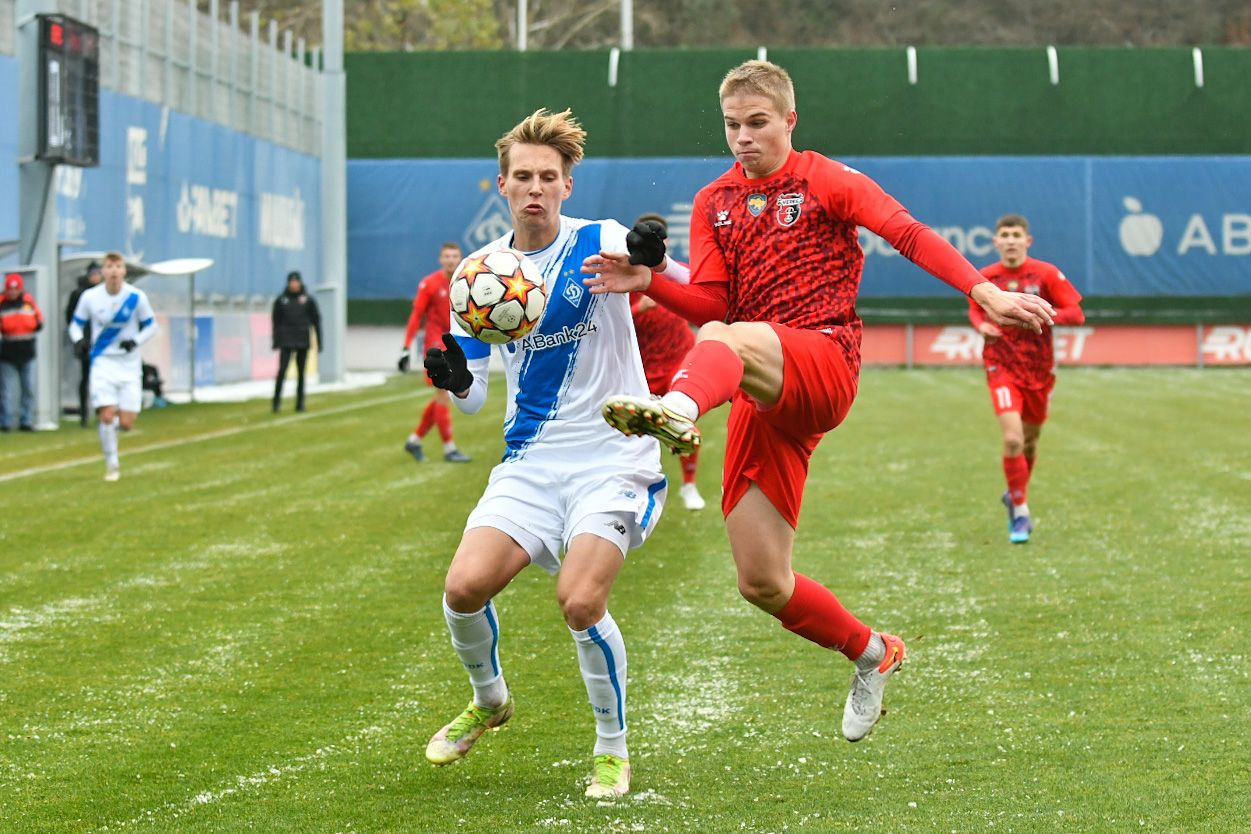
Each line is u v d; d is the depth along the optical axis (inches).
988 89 2827.3
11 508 1006.4
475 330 415.5
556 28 4884.4
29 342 1587.1
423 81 2869.1
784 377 393.7
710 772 439.8
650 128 2829.7
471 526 422.0
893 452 1344.7
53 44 1601.9
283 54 2586.1
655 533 904.3
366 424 1683.1
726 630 634.8
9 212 1635.1
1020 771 432.1
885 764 444.1
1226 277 2822.3
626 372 428.5
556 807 403.9
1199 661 563.8
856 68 2829.7
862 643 439.8
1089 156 2824.8
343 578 761.6
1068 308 870.4
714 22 4665.4
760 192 418.0
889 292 2851.9
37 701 526.3
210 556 826.2
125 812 406.0
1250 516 938.7
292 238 2647.6
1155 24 4633.4
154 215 2023.9
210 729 491.5
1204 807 393.1
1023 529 852.6
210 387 2260.1
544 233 426.3
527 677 561.0
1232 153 2810.0
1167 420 1654.8
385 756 461.1
